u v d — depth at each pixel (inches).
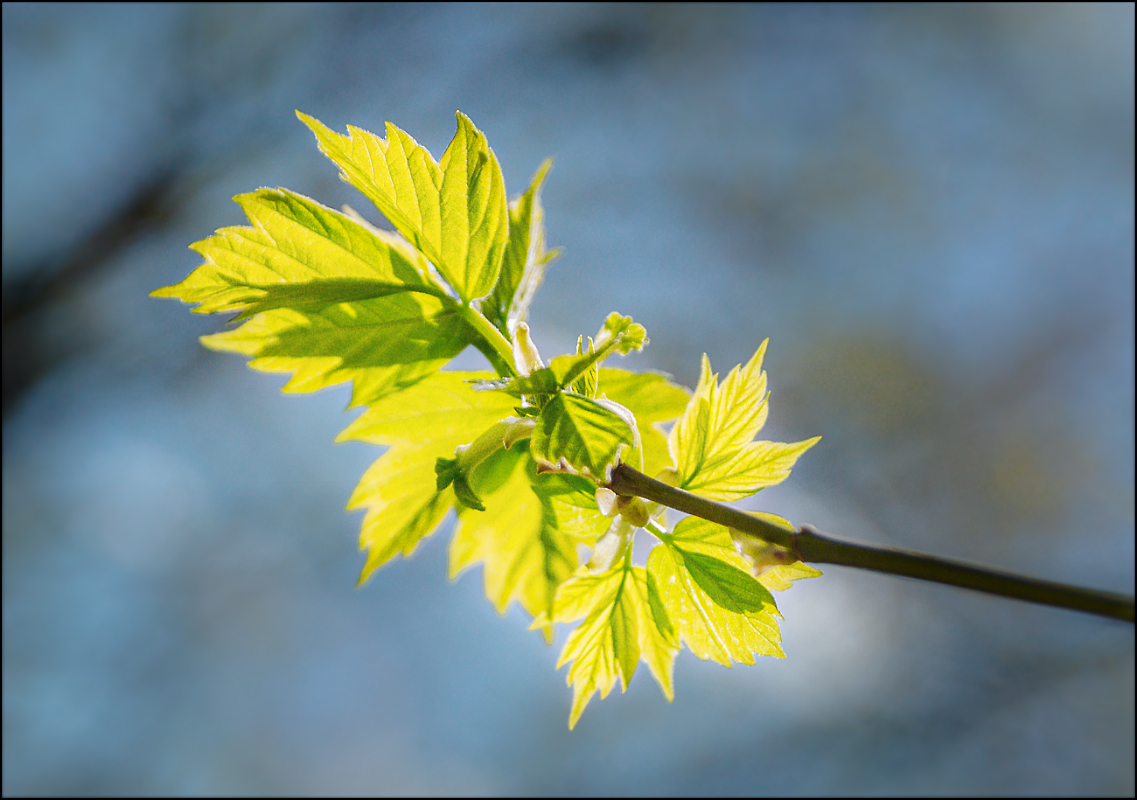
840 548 19.3
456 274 20.8
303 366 20.9
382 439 21.1
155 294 20.6
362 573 21.3
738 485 20.3
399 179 20.6
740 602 20.1
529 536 21.8
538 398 20.1
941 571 19.0
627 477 19.8
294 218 20.7
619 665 20.4
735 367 20.4
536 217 21.4
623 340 20.1
